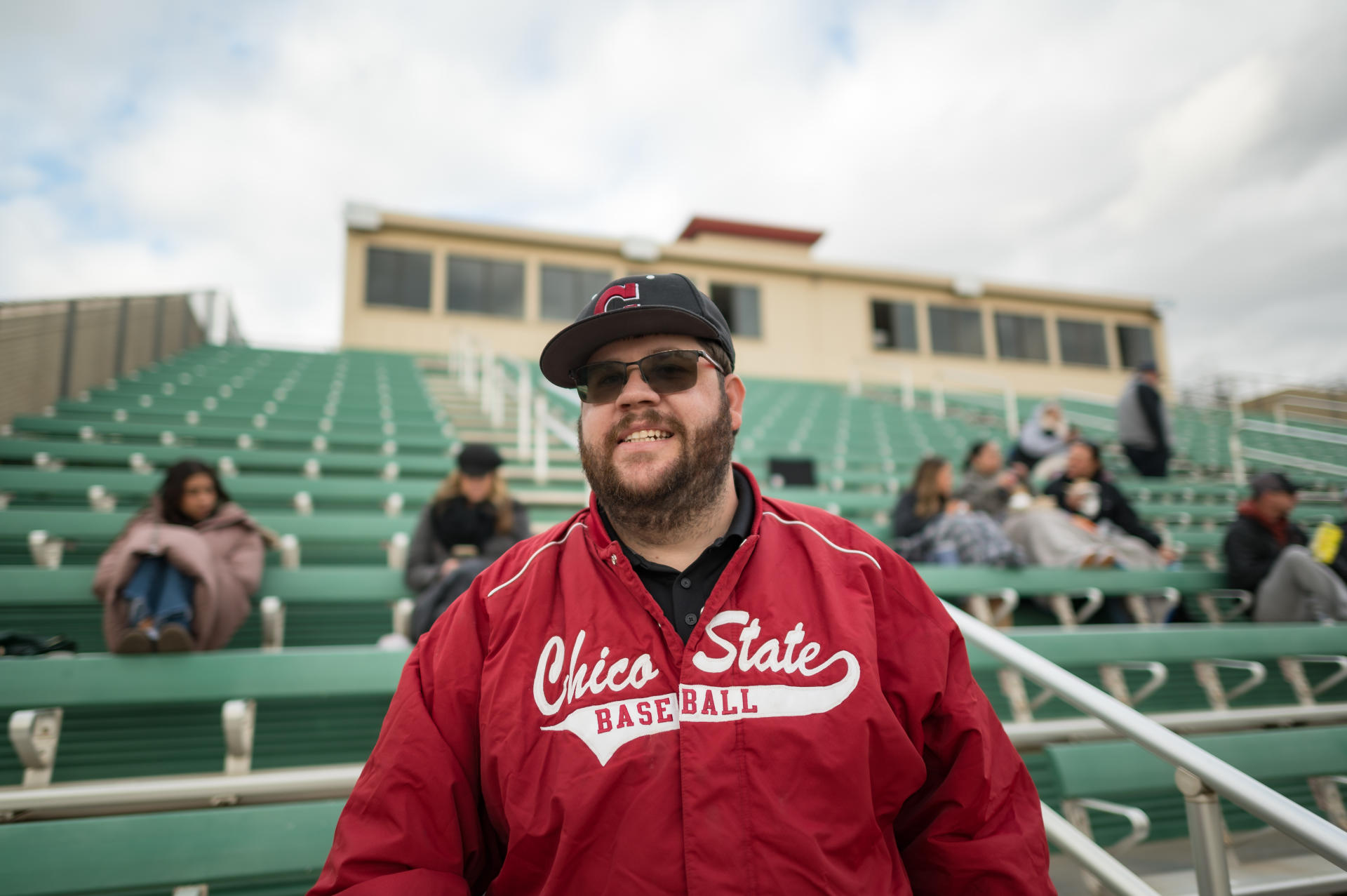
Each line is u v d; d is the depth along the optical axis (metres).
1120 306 19.16
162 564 2.46
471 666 1.13
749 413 10.65
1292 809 1.23
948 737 1.08
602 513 1.25
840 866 0.94
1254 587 3.63
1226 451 10.53
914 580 1.18
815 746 0.97
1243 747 2.06
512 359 11.57
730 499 1.28
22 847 1.51
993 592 3.43
